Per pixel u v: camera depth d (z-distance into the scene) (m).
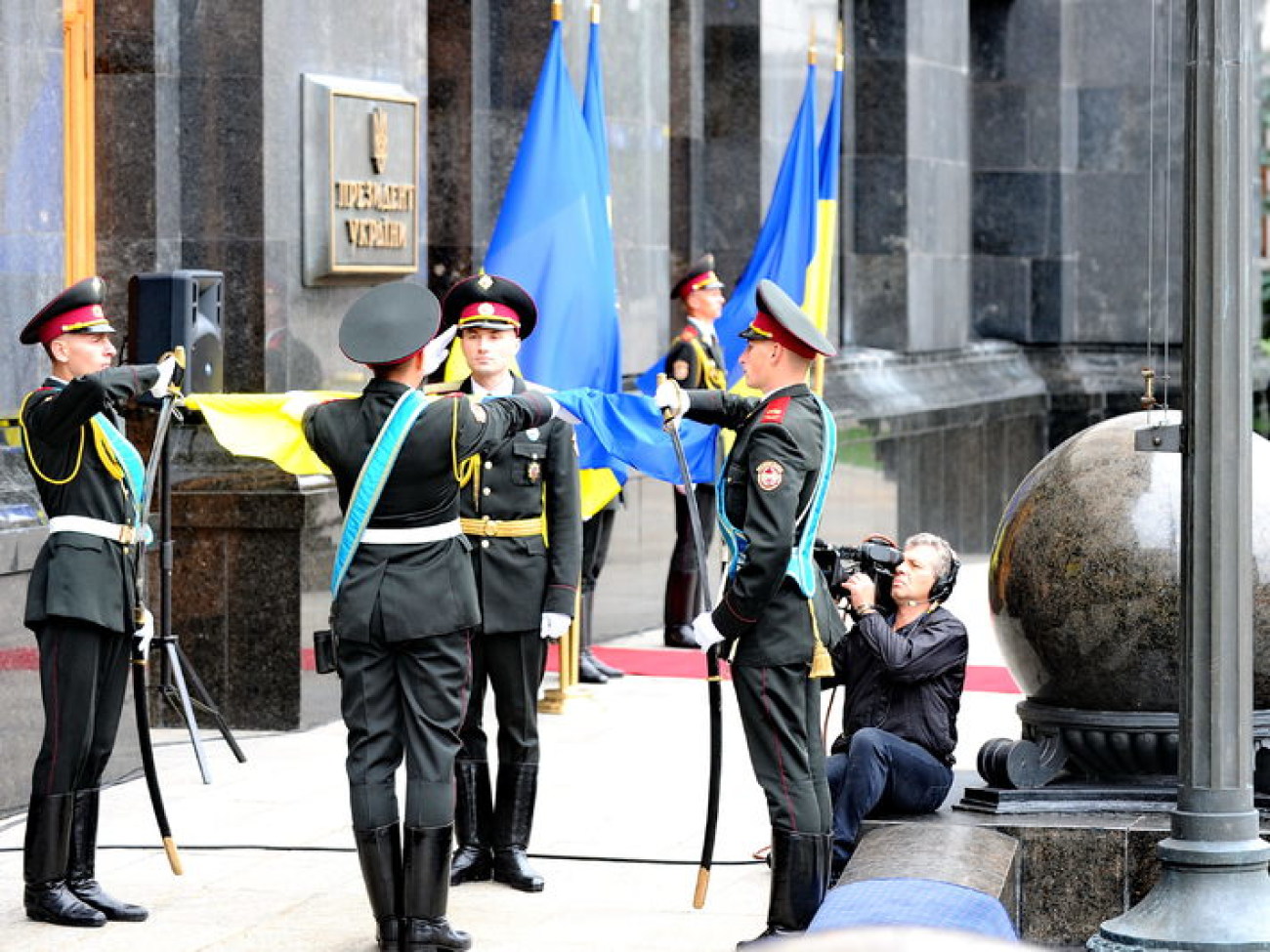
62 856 9.53
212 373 12.90
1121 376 27.56
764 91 21.03
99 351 9.73
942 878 8.37
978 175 27.81
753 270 17.30
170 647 12.26
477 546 10.03
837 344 24.12
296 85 14.25
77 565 9.48
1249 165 8.41
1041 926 9.12
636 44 18.70
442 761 8.96
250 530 13.81
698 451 15.12
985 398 25.80
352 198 14.62
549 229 13.96
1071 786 9.49
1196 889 8.38
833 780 9.47
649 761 13.20
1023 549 9.48
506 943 9.23
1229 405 8.37
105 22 14.04
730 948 9.16
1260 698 9.38
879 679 9.67
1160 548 9.19
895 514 23.70
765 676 8.87
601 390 14.12
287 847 10.98
